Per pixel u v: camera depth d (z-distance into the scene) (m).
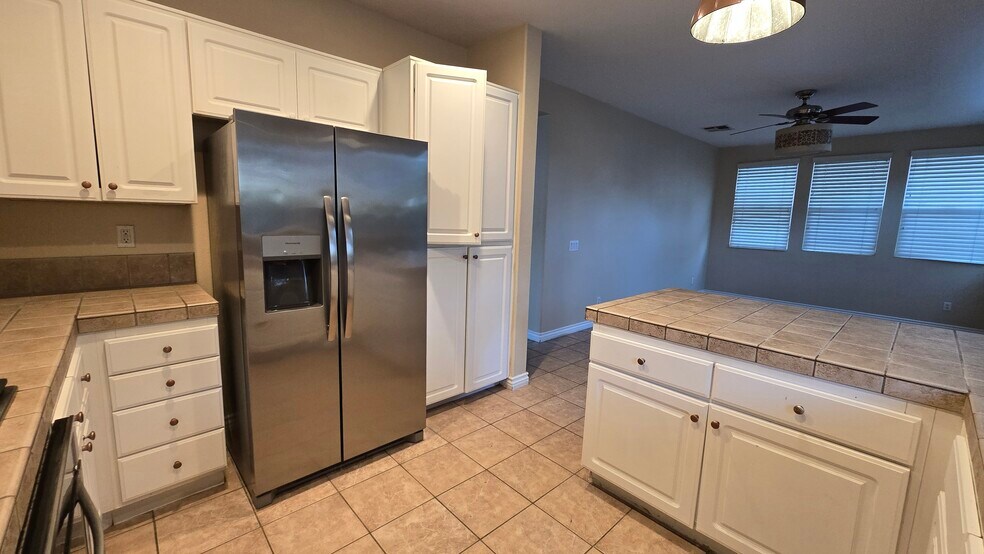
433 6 2.61
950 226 5.38
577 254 4.69
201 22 1.85
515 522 1.81
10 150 1.54
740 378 1.46
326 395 1.98
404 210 2.14
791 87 3.94
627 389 1.79
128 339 1.61
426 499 1.93
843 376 1.25
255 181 1.67
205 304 1.76
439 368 2.67
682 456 1.64
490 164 2.75
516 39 2.90
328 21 2.51
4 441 0.72
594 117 4.55
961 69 3.36
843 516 1.28
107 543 1.60
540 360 3.86
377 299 2.09
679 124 5.52
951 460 1.02
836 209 6.18
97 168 1.70
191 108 1.87
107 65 1.68
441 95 2.40
